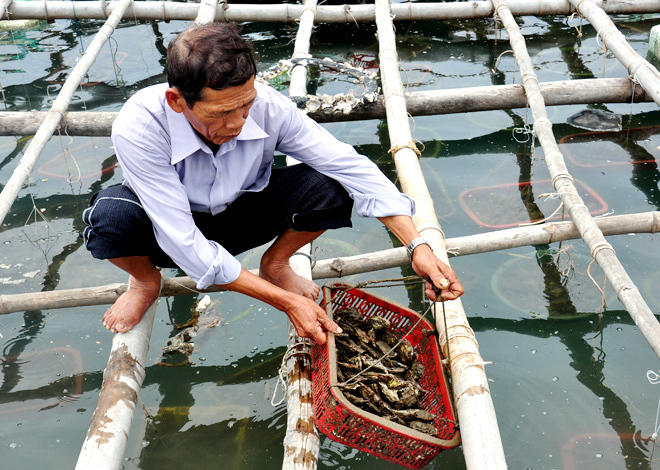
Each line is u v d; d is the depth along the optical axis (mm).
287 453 2062
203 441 2379
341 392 1979
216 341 2809
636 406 2445
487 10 5637
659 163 3871
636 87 4230
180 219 2016
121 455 2055
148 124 1946
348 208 2316
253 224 2365
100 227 2115
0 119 4086
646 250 3191
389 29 4848
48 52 5578
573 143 4133
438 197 3684
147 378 2650
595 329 2818
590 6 5055
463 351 2266
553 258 3232
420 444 1968
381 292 3008
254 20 5668
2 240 3496
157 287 2428
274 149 2225
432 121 4551
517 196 3666
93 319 2975
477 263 3227
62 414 2506
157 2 5633
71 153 4246
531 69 4227
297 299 2141
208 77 1684
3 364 2727
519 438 2330
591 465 2221
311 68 5203
